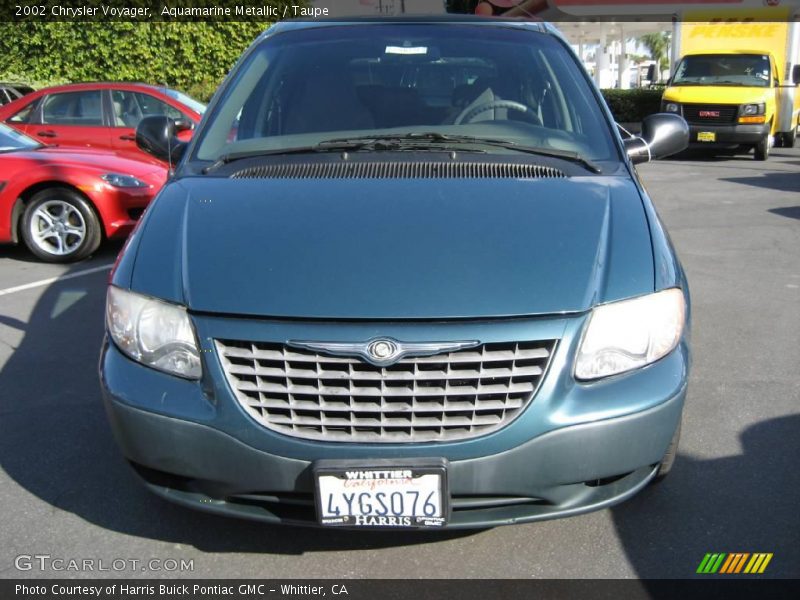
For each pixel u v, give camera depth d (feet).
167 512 10.12
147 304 8.45
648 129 12.44
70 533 9.73
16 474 11.03
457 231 8.77
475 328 7.85
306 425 7.93
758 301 18.81
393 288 8.05
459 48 12.75
